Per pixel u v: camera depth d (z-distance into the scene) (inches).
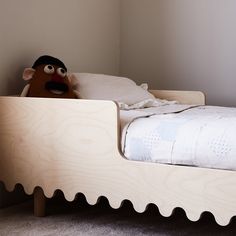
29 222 65.0
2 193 72.7
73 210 71.2
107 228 62.6
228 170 50.7
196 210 52.8
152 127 56.2
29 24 77.0
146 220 66.4
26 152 64.8
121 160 57.4
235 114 65.6
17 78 75.0
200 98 86.8
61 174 62.3
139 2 105.0
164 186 54.7
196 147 52.1
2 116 66.3
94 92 76.4
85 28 93.7
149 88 105.3
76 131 60.6
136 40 106.0
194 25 99.7
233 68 96.7
